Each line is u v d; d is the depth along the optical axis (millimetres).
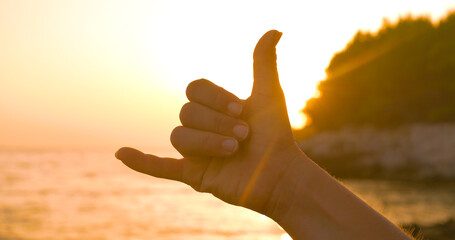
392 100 68500
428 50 66000
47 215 20719
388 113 68438
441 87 64250
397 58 68688
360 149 53969
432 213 20047
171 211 22953
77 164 81250
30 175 50344
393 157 49594
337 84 75625
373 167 49938
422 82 66438
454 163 44344
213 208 24438
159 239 15023
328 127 77938
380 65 70000
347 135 58500
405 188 35156
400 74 67938
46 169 63281
